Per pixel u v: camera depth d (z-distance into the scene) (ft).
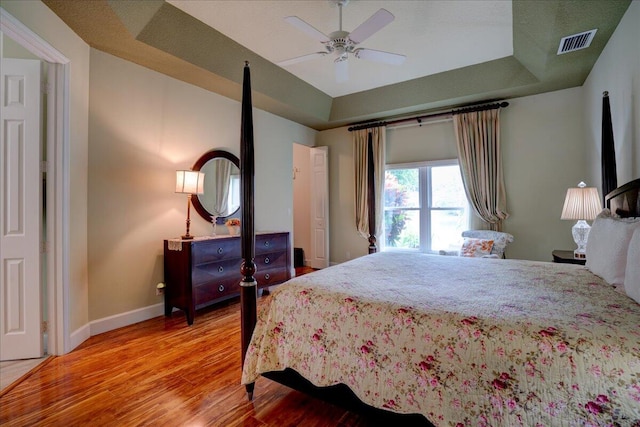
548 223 13.05
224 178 13.28
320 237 19.20
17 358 7.65
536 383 3.54
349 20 9.58
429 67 12.80
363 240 17.95
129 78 10.20
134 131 10.34
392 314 4.73
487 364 3.85
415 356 4.38
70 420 5.49
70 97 8.21
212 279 10.98
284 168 16.89
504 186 13.84
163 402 6.04
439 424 4.05
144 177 10.62
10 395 6.22
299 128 18.01
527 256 13.46
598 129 10.43
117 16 7.88
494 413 3.72
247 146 6.24
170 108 11.41
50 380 6.79
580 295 5.02
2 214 7.55
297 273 18.03
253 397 6.23
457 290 5.57
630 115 7.72
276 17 9.43
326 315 5.32
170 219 11.39
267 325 5.93
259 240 13.09
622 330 3.63
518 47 10.77
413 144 16.21
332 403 5.26
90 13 7.72
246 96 6.24
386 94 15.02
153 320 10.59
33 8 6.90
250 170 6.25
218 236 11.94
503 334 3.90
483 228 14.20
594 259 6.47
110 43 9.05
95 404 5.95
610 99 9.10
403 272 7.16
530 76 12.01
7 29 6.38
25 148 7.66
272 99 13.91
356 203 17.60
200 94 12.45
